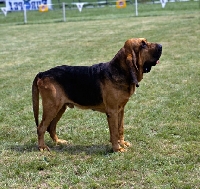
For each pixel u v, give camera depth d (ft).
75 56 48.47
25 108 28.55
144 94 30.17
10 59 49.73
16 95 32.14
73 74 19.66
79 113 26.48
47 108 19.93
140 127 23.24
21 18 106.93
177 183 16.12
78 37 65.16
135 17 89.71
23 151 20.51
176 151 19.42
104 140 21.58
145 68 18.93
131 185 16.31
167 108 26.40
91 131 22.95
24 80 37.45
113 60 19.08
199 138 20.95
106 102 19.30
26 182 16.99
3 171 18.12
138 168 17.71
